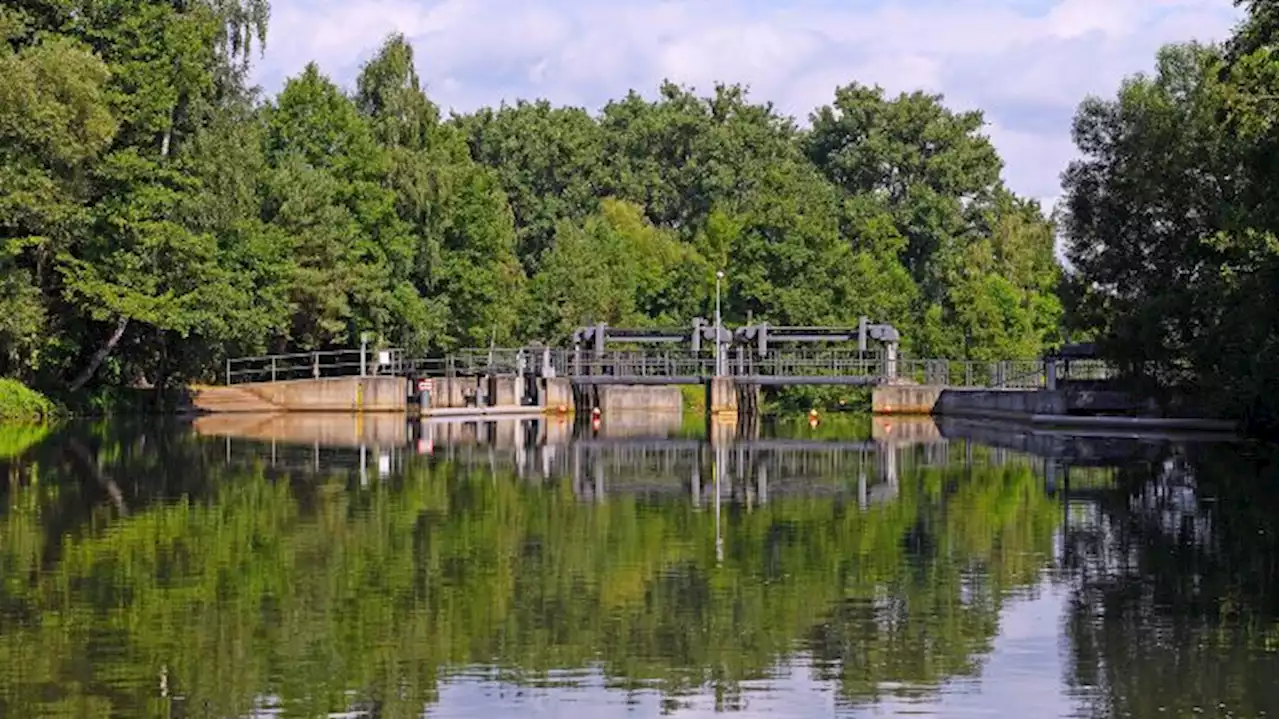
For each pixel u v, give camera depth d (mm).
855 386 103562
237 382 91062
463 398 98250
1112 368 82375
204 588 28719
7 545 33438
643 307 121688
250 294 81250
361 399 89875
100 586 28797
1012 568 31562
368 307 92250
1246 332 62844
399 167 95375
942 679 22688
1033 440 70938
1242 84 55719
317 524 37281
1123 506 41969
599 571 30875
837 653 24156
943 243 139500
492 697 21703
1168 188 75250
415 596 28203
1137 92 78312
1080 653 24125
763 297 105875
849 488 47219
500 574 30453
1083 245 80875
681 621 26266
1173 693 21859
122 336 81750
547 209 141000
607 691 22047
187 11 76562
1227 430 74938
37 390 76812
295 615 26484
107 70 68125
